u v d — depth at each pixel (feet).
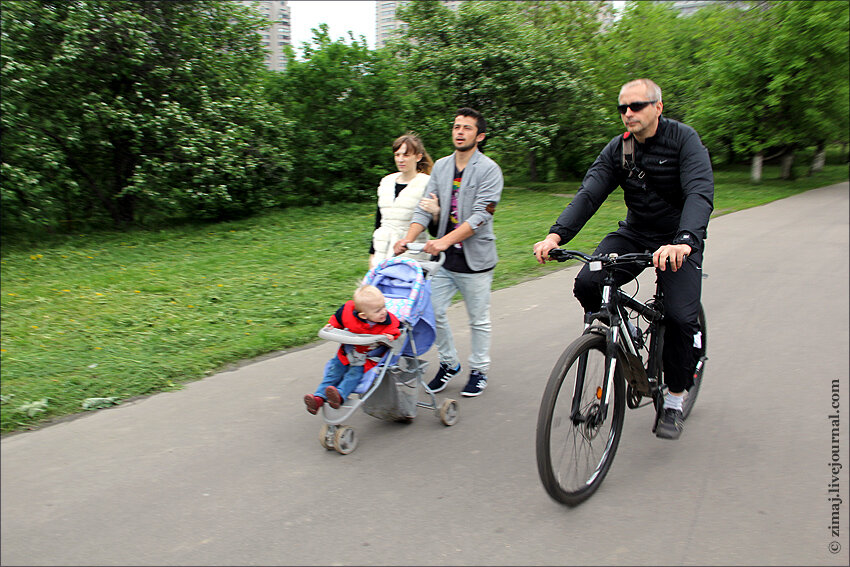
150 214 46.11
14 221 38.99
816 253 32.60
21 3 35.81
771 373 16.07
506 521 9.94
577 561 8.97
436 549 9.22
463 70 68.90
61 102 39.09
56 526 9.68
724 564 8.91
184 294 23.75
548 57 73.31
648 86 11.10
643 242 12.30
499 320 20.83
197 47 42.86
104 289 24.54
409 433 13.06
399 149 15.33
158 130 40.06
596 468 10.94
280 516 10.03
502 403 14.49
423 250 13.69
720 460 11.87
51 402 13.70
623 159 11.77
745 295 23.81
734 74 80.74
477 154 14.25
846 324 20.07
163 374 15.40
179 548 9.21
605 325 11.00
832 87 78.02
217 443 12.35
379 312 12.02
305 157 54.34
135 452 11.93
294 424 13.23
